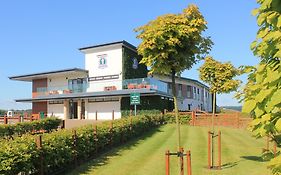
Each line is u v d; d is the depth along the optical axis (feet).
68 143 36.06
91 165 39.06
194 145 55.88
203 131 79.30
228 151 49.65
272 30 8.36
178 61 22.62
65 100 138.31
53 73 135.74
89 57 134.92
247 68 9.37
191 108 167.32
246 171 35.65
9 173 25.39
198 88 182.91
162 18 21.54
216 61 43.45
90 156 43.65
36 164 29.27
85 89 130.82
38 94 144.87
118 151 48.65
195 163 40.34
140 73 139.44
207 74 43.60
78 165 38.96
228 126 92.32
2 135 68.54
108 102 128.98
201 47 23.26
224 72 42.70
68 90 135.33
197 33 21.98
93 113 132.26
